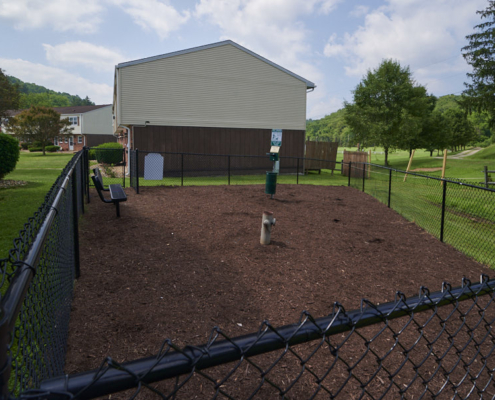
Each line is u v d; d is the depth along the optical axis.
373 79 30.88
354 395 2.81
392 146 31.20
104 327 3.43
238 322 3.74
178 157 18.59
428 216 9.20
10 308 0.70
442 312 4.29
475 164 31.72
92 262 4.89
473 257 6.37
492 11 30.89
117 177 16.56
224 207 8.66
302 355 3.30
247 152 20.27
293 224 7.54
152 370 0.85
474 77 32.25
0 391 0.58
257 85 20.12
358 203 10.18
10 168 12.89
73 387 0.74
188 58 18.36
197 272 4.86
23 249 1.15
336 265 5.49
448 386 3.01
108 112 48.97
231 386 2.80
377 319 1.29
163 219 7.21
